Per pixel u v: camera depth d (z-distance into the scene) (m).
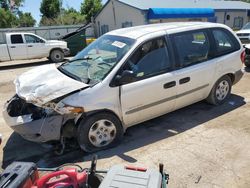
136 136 4.84
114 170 2.38
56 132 4.06
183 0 30.23
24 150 4.59
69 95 4.02
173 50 4.89
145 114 4.75
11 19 48.97
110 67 4.39
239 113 5.59
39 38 15.34
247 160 3.97
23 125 4.04
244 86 7.46
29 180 2.36
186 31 5.15
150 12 23.75
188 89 5.13
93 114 4.21
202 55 5.33
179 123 5.26
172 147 4.41
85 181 2.49
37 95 3.94
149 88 4.57
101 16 30.30
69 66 4.91
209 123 5.21
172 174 3.71
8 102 4.57
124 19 26.94
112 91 4.25
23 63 15.92
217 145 4.41
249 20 30.91
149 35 4.71
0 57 14.41
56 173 2.45
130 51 4.47
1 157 4.40
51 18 52.16
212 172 3.72
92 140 4.30
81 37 18.44
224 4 31.22
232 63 5.80
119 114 4.43
